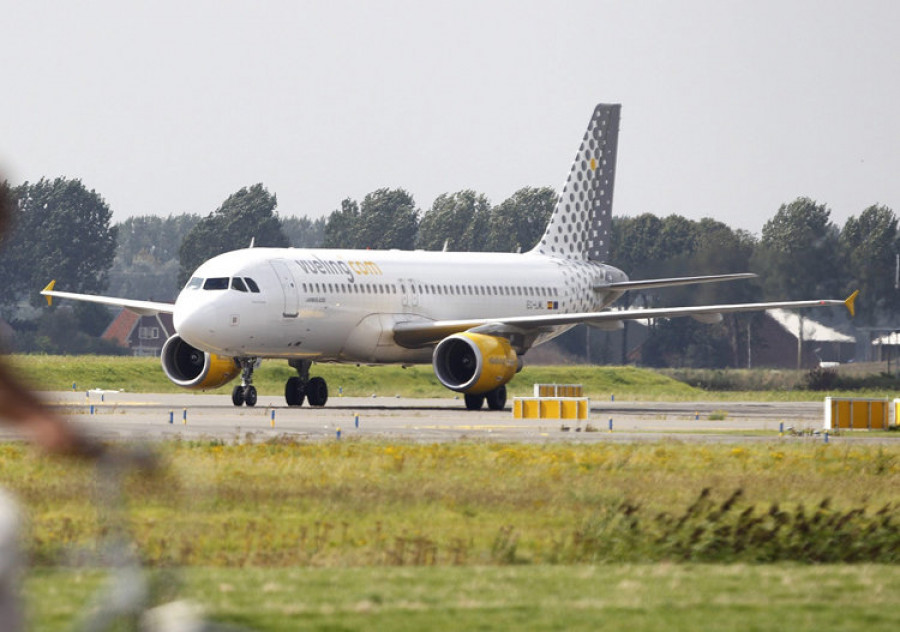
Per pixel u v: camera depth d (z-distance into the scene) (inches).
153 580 815.1
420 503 2906.0
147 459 725.3
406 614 1459.2
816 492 3275.1
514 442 4859.7
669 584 1722.4
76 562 1807.3
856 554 2252.7
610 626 1409.9
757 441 5270.7
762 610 1518.2
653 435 5620.1
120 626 781.9
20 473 3319.4
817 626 1421.0
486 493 3073.3
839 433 6067.9
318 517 2682.1
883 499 3159.5
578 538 2335.1
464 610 1488.7
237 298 7170.3
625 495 3075.8
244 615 1437.0
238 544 2262.6
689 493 3191.4
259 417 6501.0
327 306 7593.5
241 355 7372.1
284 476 3339.1
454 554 2161.7
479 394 7815.0
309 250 7869.1
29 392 633.0
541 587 1684.3
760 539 2285.9
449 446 4500.5
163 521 2496.3
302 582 1700.3
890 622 1446.9
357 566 2017.7
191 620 741.3
